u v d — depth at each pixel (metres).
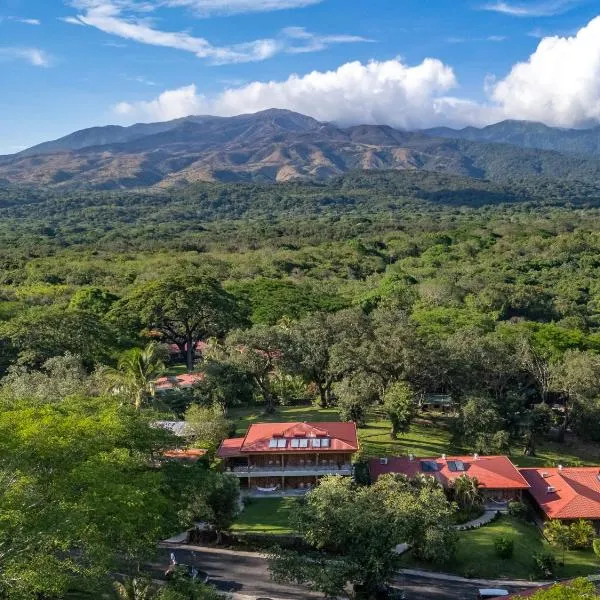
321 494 44.12
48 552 31.50
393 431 71.50
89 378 69.62
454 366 74.31
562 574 48.53
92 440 38.81
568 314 142.38
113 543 32.59
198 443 61.91
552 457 72.38
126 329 96.44
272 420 75.50
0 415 40.88
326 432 60.81
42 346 81.62
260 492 58.12
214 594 37.62
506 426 75.12
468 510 56.50
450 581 46.41
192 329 99.12
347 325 81.12
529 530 55.66
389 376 75.88
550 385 77.50
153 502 35.38
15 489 29.97
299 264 189.62
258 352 78.38
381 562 39.44
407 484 51.25
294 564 40.09
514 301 144.75
